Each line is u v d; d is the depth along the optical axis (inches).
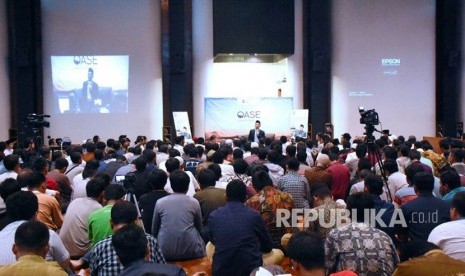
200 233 192.7
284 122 579.2
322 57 599.5
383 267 118.0
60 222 184.7
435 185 201.6
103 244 125.8
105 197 171.9
